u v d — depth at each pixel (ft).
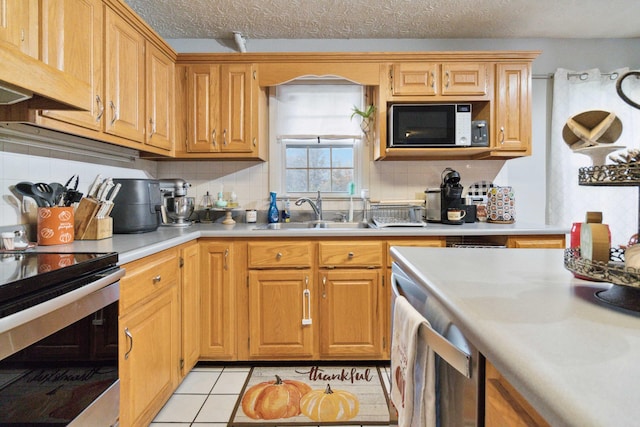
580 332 1.68
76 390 3.36
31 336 2.79
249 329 7.12
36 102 4.08
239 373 6.93
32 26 4.00
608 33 9.06
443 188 8.33
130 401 4.44
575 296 2.27
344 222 8.94
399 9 7.79
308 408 5.78
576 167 9.15
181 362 6.23
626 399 1.14
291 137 9.29
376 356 7.17
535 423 1.47
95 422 3.63
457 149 8.21
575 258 2.36
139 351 4.70
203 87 8.12
